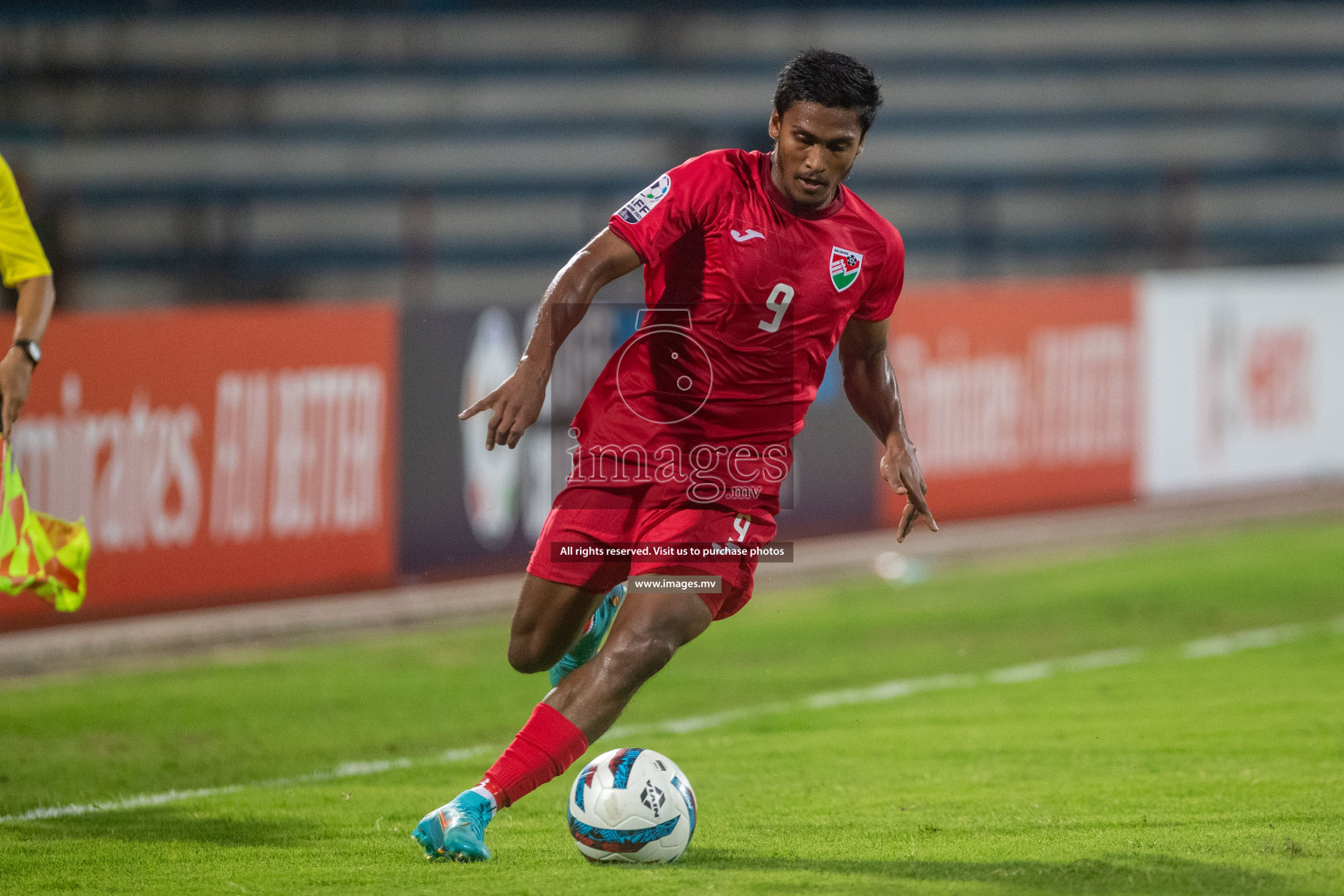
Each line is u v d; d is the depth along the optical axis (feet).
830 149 45.44
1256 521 152.05
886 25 236.22
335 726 80.23
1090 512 147.95
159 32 219.41
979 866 46.52
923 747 72.28
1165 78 239.30
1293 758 66.59
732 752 72.49
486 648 102.47
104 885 46.93
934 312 136.46
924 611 114.83
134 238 209.05
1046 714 81.00
